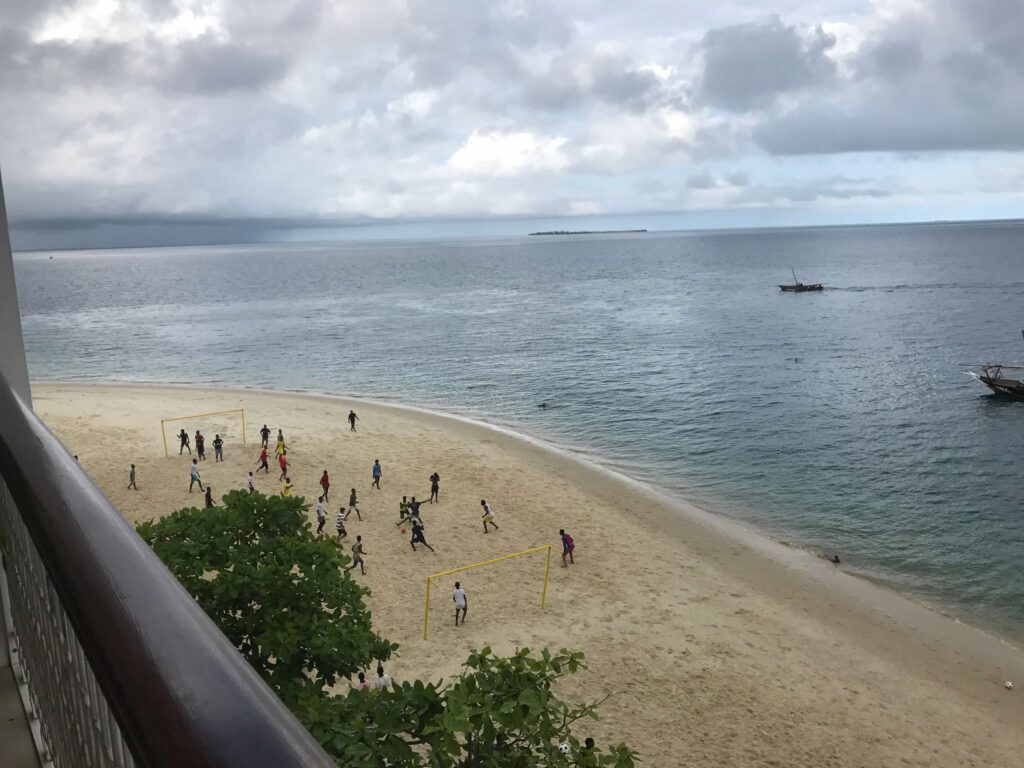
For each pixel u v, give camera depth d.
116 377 67.69
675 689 19.52
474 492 33.44
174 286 182.38
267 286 176.00
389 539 27.91
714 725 18.22
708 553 28.44
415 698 7.49
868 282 139.25
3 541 3.23
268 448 39.34
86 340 91.19
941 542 30.12
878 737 18.23
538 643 21.28
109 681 1.18
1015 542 30.02
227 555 11.33
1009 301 104.31
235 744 0.96
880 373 61.50
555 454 40.97
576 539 28.53
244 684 1.11
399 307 121.06
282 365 72.25
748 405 52.22
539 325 95.56
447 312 112.56
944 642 22.92
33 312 127.62
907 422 46.75
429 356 75.12
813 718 18.72
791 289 127.06
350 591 11.54
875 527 31.66
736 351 73.25
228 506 12.45
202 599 11.02
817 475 38.03
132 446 39.38
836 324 88.56
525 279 177.50
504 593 24.00
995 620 24.41
